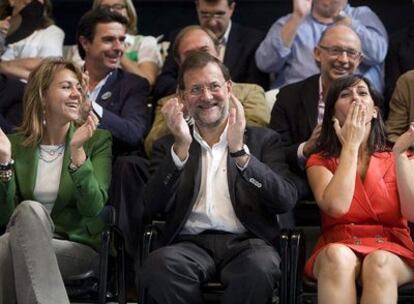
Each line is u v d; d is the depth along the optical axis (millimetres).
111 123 8688
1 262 7262
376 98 7703
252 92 9094
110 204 8008
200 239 7367
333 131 7676
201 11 10070
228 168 7438
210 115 7387
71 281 7586
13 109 9250
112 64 9352
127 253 7797
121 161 8016
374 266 6922
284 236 7027
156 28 11344
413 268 7195
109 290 7598
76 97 7891
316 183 7539
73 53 10812
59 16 11391
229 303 7004
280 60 9922
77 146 7430
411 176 7340
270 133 7859
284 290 7008
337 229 7480
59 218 7777
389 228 7453
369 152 7660
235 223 7402
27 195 7801
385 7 11039
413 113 8781
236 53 10125
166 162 7230
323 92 8898
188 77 7418
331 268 6934
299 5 9812
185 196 7410
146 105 9312
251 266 6930
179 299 6969
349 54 8781
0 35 9531
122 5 10484
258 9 11188
